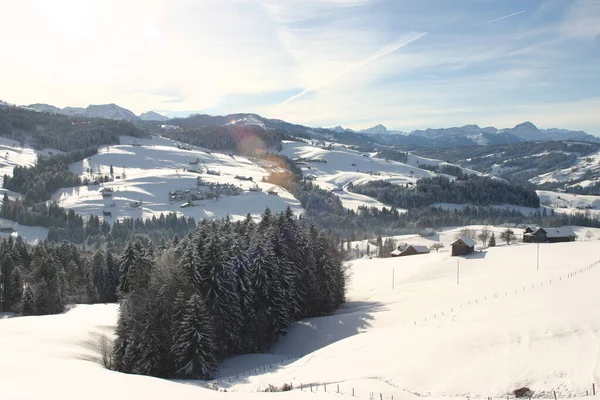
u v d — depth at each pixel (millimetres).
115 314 71500
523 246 103500
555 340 34625
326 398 30469
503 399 28688
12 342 45844
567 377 29562
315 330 60188
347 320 60969
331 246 76375
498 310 46938
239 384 40906
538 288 56062
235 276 56969
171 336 49219
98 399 26953
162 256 59562
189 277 52656
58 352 44656
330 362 40781
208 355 47500
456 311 52500
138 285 56688
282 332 60750
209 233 62125
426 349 38094
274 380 39469
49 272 79375
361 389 32219
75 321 62406
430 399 29734
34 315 74688
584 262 77688
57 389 28234
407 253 127062
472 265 90312
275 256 61938
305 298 67062
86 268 102688
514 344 35375
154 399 28672
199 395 31266
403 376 33938
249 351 56781
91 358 47281
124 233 189250
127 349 47719
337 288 72500
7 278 82000
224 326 53562
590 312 38719
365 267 108438
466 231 180375
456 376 32438
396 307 64875
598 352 31672
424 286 80750
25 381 29391
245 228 72750
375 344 43344
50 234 184125
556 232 125312
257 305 59531
